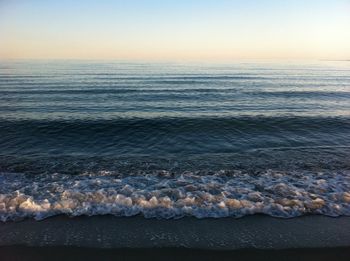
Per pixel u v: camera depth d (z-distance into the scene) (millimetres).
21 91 21312
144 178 6301
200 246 4016
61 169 6883
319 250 3969
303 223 4578
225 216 4730
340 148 8992
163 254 3863
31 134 10516
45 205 4953
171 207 4957
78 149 8984
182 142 9867
